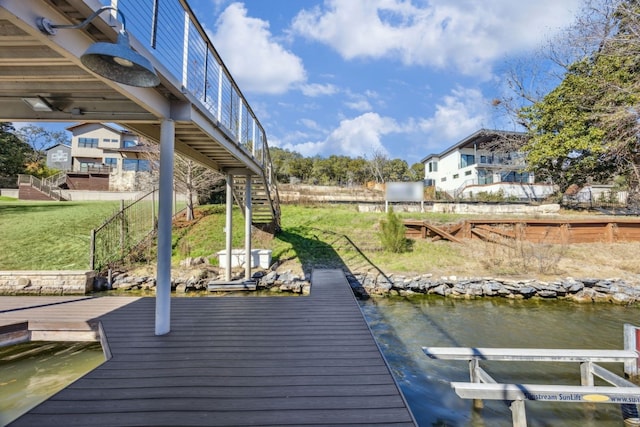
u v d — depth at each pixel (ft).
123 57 6.61
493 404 10.46
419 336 16.53
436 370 12.84
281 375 8.59
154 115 12.08
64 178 72.13
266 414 6.79
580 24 35.60
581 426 9.32
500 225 35.06
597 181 50.88
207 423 6.46
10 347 12.87
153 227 32.60
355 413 6.84
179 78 11.74
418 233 35.83
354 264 29.40
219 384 8.07
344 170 105.19
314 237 35.91
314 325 12.96
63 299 17.07
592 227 34.35
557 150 45.16
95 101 11.78
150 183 63.00
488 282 24.68
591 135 41.06
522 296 23.77
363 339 11.38
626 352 11.23
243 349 10.40
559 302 22.93
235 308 15.55
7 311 14.79
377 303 22.74
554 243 33.45
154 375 8.52
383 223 33.88
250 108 22.33
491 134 65.26
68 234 32.17
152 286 25.30
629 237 34.35
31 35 7.14
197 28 13.12
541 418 9.69
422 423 9.48
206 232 35.22
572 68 44.60
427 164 97.60
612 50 32.60
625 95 33.99
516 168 62.23
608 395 8.33
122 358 9.62
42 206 44.19
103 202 49.67
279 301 16.97
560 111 45.60
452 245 33.53
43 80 9.81
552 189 59.57
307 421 6.55
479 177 72.23
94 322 13.38
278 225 36.76
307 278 26.13
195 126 13.66
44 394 10.34
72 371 11.71
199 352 10.13
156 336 11.58
